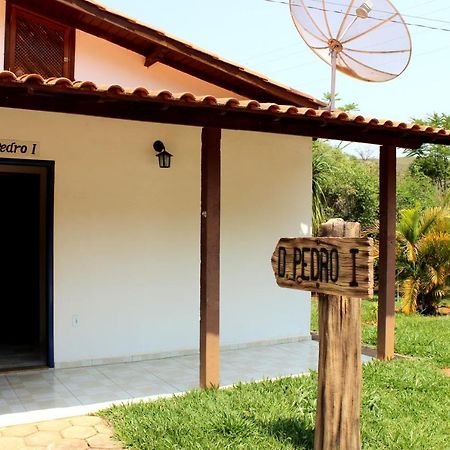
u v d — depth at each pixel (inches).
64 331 289.4
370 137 287.3
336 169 742.5
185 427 191.6
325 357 160.6
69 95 196.4
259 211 351.6
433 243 495.8
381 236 303.9
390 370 269.1
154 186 313.3
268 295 355.3
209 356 240.2
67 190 289.9
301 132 262.7
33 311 350.6
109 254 301.3
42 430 198.4
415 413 215.5
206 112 228.5
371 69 342.3
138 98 199.5
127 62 303.0
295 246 163.6
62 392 244.2
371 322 457.4
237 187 344.2
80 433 195.3
